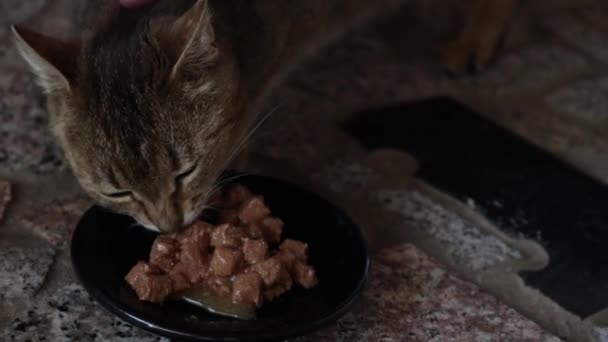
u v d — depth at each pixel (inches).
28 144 38.9
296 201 35.5
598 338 34.4
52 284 34.1
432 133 41.4
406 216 37.8
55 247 35.3
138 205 33.2
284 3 37.9
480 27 45.1
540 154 41.0
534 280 35.9
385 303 34.4
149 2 34.6
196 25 32.0
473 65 45.1
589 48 47.3
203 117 33.1
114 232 34.0
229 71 33.8
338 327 33.5
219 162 34.1
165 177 32.8
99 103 32.4
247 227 33.7
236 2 35.6
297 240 34.4
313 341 33.1
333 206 35.2
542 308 35.1
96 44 33.3
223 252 32.6
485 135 41.6
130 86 32.4
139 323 31.3
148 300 32.0
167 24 33.1
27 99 40.8
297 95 42.4
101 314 33.3
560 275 36.2
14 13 45.2
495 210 38.4
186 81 32.6
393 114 42.1
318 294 33.0
